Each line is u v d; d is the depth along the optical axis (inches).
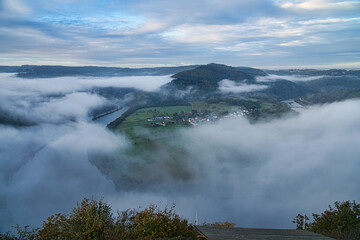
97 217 436.5
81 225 428.5
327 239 444.1
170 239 439.2
